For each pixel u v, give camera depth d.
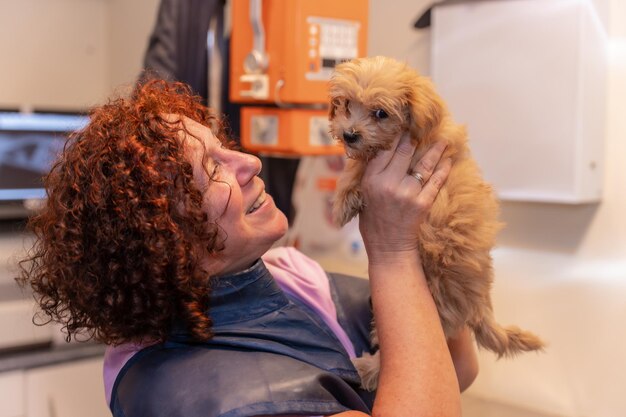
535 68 1.50
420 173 0.97
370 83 0.94
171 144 0.90
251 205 0.97
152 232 0.85
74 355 1.97
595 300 1.57
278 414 0.81
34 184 2.14
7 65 2.68
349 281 1.21
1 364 1.86
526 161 1.53
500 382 1.72
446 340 1.04
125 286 0.86
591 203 1.57
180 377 0.86
